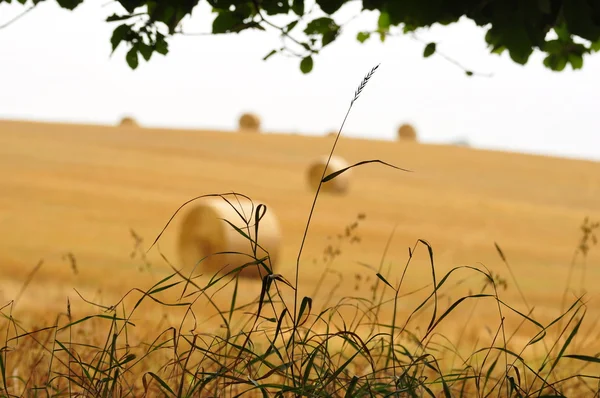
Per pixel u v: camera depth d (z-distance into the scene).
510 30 10.33
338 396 6.40
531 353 15.21
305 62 11.02
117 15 10.42
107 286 34.53
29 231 57.50
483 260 57.09
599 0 10.11
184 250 48.03
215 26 10.64
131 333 13.12
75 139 125.38
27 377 8.68
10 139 120.62
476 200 95.38
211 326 14.29
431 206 88.44
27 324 14.82
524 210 91.06
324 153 125.75
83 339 11.83
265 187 94.06
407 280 44.19
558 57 12.06
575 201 102.75
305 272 45.28
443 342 16.81
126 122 161.25
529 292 42.91
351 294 35.88
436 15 10.38
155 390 7.83
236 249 44.62
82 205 72.62
